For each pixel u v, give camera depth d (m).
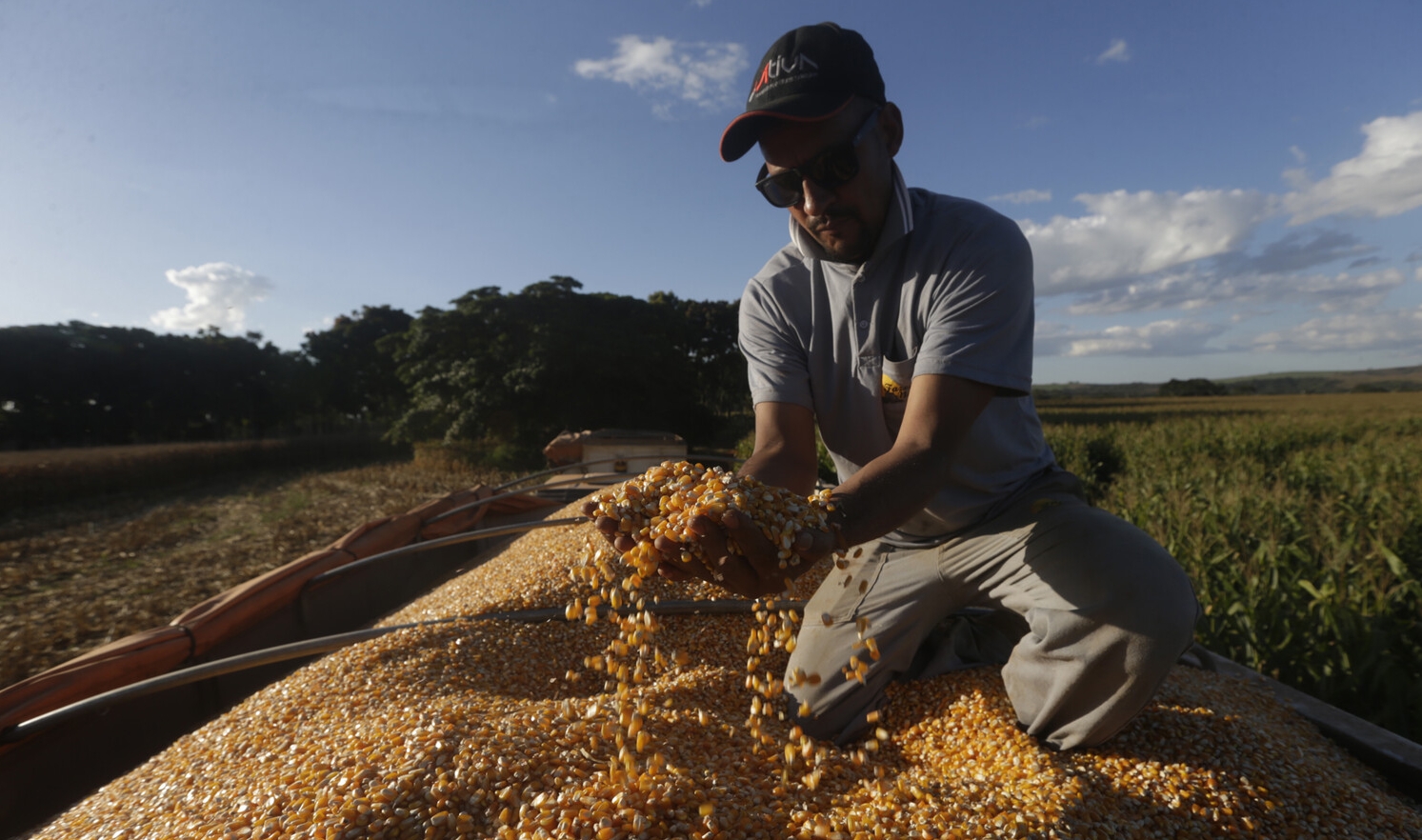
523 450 26.45
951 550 2.08
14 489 15.52
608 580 1.57
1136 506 6.14
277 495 15.98
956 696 2.10
